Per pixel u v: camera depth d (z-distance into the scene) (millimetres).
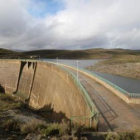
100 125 13227
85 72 42438
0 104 30484
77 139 10141
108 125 13234
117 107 17547
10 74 74438
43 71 54594
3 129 13016
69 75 32781
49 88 45594
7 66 77438
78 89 24203
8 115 22328
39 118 25625
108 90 25250
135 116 15133
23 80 66562
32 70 63625
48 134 11141
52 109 38750
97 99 20516
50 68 49156
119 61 116750
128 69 82062
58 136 10844
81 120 17578
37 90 54312
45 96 46688
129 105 18172
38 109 43719
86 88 26688
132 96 20453
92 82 31891
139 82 61094
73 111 25203
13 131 12617
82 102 20484
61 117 30984
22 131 12094
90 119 13320
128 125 13242
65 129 11305
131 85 56062
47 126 12461
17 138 11289
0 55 146875
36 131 11969
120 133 10555
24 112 27469
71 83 30266
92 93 23484
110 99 20500
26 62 68562
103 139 10344
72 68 54062
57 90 39156
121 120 14234
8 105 30422
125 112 16109
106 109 16969
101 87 27406
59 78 39938
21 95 63031
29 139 10781
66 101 31109
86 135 10844
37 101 51250
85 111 18125
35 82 58094
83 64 131875
